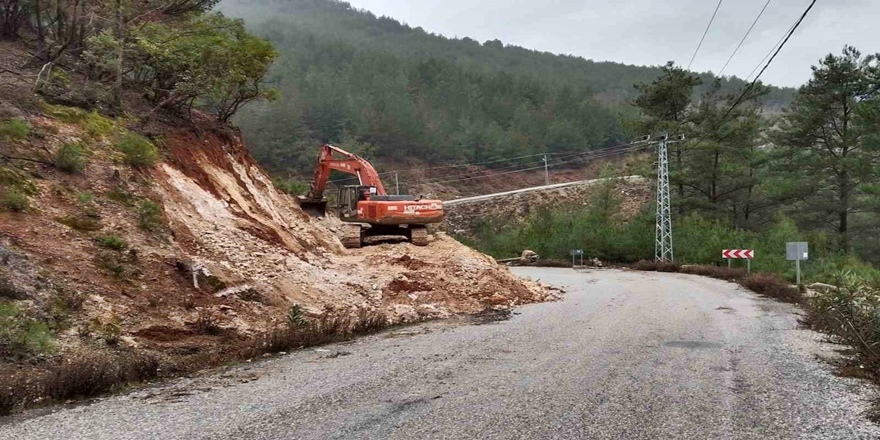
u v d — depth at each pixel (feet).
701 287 77.56
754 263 119.75
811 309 41.50
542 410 19.43
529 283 63.98
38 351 23.58
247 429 17.70
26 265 27.12
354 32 633.61
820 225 161.17
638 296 62.34
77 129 39.73
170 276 32.53
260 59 56.08
